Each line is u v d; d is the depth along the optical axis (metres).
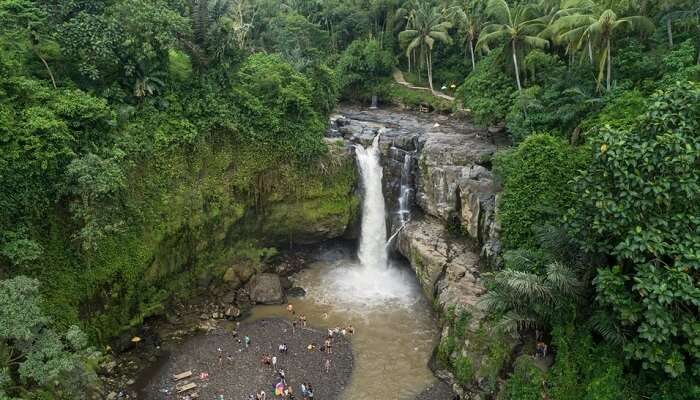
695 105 18.70
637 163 19.19
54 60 29.78
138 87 30.86
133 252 28.66
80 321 26.02
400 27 66.25
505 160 30.19
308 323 32.19
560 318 22.97
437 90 61.25
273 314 33.25
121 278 28.19
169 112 32.16
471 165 36.03
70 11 29.62
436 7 61.00
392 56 64.56
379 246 40.34
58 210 25.53
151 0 31.59
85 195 25.16
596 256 21.77
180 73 34.97
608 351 21.55
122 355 28.39
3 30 27.56
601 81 31.86
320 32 68.44
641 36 32.94
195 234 33.28
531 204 27.28
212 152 34.09
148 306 30.55
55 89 28.06
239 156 35.59
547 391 22.36
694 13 29.58
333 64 66.25
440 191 36.31
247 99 36.31
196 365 27.81
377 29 69.31
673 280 18.17
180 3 34.88
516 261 24.62
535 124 33.69
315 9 73.62
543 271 23.80
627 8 32.03
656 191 18.28
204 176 33.72
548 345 23.98
